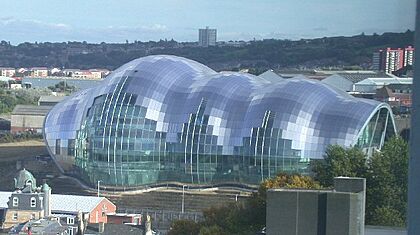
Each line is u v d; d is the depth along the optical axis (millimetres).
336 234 105688
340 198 105875
